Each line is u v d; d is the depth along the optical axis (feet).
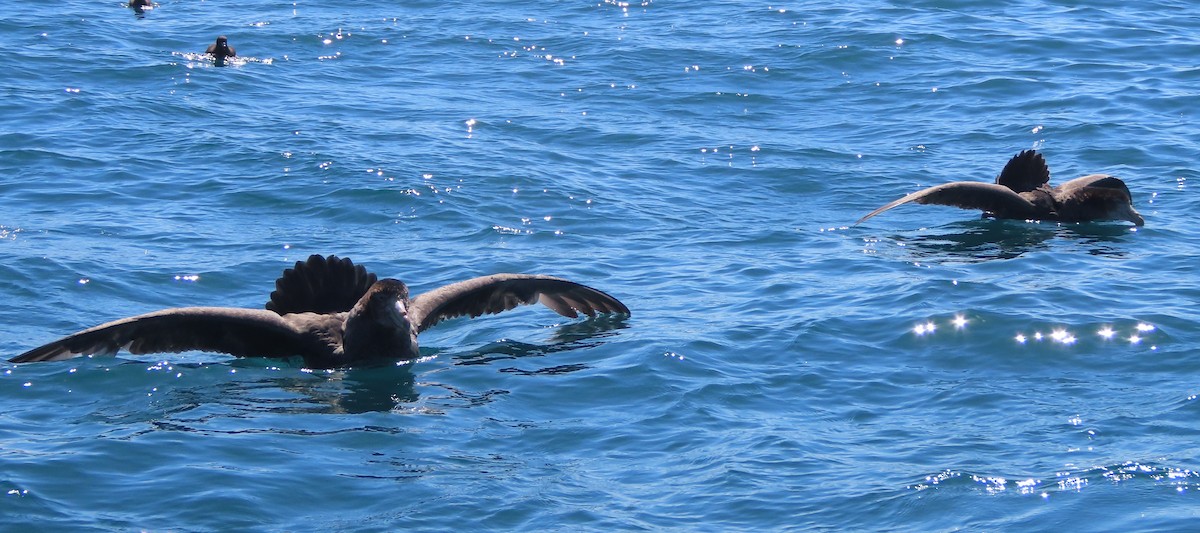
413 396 87.61
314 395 88.07
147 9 252.42
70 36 221.25
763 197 145.07
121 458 75.41
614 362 92.63
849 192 147.02
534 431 81.10
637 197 143.02
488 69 208.54
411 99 188.24
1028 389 86.79
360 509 70.18
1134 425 79.92
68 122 166.30
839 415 83.35
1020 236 128.88
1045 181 140.26
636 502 71.20
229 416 83.46
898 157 160.56
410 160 152.35
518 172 149.38
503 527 68.59
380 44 225.35
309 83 197.88
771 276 114.83
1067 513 68.33
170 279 112.78
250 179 144.05
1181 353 92.27
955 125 174.29
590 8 252.42
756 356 93.97
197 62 207.51
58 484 71.67
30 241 121.08
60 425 81.30
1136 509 68.54
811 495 71.51
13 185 139.95
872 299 106.22
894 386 88.17
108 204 134.82
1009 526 67.41
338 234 127.54
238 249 121.70
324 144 158.40
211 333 93.71
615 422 82.38
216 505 69.72
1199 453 75.20
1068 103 181.78
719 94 192.13
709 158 160.04
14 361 91.50
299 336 95.09
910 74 200.64
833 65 206.49
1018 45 215.92
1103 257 119.85
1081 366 90.84
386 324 94.07
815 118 180.24
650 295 110.42
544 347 97.60
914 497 70.69
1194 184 147.02
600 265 119.14
